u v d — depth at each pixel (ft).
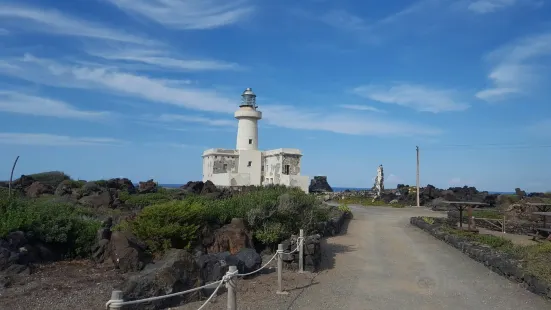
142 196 86.07
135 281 29.07
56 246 40.04
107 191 82.33
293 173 172.04
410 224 80.38
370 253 52.85
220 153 176.24
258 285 36.47
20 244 36.52
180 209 42.45
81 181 100.12
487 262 45.42
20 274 33.45
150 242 40.04
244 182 168.55
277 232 48.60
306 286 37.11
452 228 68.13
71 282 32.22
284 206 52.65
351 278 40.78
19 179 96.68
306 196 64.95
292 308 30.89
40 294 29.37
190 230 41.19
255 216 49.21
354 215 95.61
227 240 44.06
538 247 46.26
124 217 52.75
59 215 42.11
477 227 76.38
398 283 39.24
